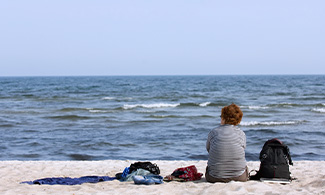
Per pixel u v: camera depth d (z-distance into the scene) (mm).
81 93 50188
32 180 7289
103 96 43719
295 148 13703
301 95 44156
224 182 5906
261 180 6070
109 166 9352
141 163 7309
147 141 15125
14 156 12328
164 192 5551
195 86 74938
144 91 55562
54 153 12836
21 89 61938
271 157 6180
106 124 20375
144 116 24094
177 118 23078
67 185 6434
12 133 17078
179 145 14258
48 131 17781
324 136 16203
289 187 5758
